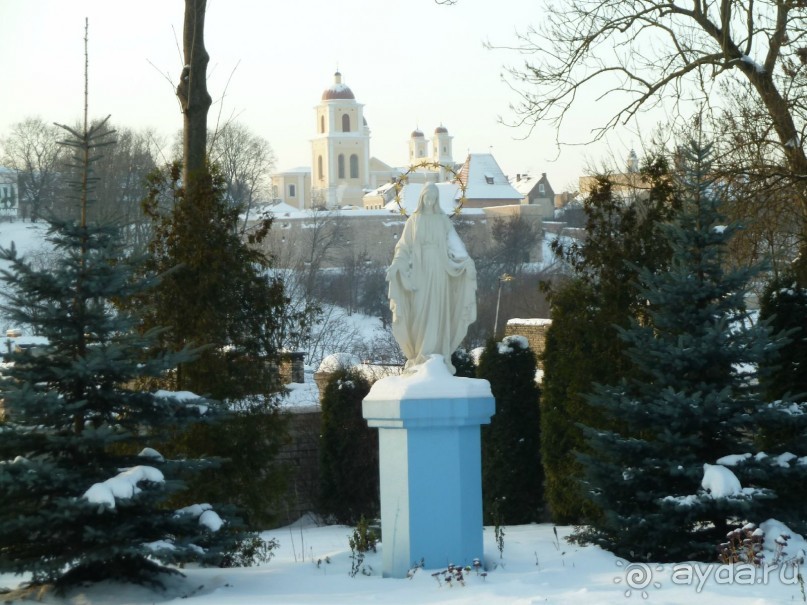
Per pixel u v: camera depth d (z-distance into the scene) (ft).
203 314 53.83
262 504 55.11
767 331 43.73
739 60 71.67
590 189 60.08
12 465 38.68
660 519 43.29
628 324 56.03
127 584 42.32
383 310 235.61
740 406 44.27
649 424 44.88
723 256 49.39
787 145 70.08
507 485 73.36
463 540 44.06
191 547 40.34
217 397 53.47
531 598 35.47
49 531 40.75
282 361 56.95
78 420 41.22
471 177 516.32
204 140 64.69
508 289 224.53
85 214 42.16
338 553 50.19
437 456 43.96
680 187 57.47
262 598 39.50
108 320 41.52
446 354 45.88
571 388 58.39
